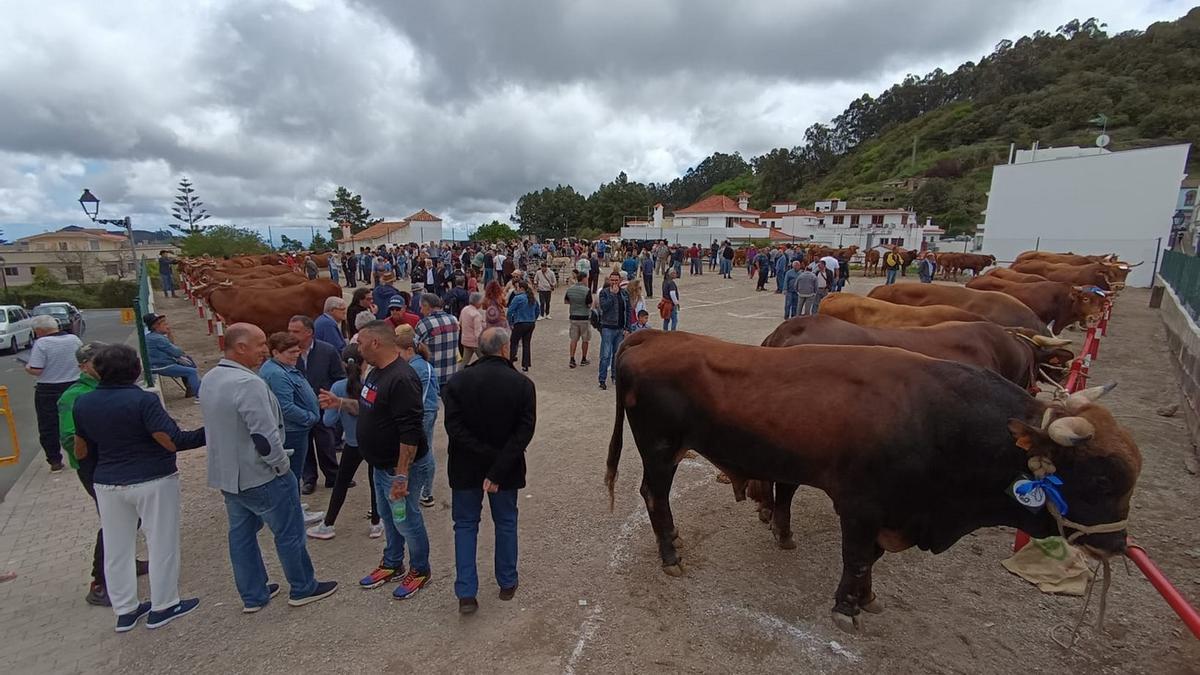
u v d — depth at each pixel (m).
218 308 9.70
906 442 3.08
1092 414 2.80
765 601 3.70
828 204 73.62
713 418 3.62
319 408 4.71
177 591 3.55
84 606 3.71
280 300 9.77
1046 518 2.97
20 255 47.84
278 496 3.41
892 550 3.35
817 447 3.27
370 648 3.29
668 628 3.44
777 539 4.29
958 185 75.31
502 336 3.48
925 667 3.13
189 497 5.19
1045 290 9.67
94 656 3.23
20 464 6.50
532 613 3.59
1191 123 62.81
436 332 6.50
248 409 3.19
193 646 3.31
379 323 3.57
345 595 3.79
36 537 4.60
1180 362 8.73
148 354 8.06
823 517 4.82
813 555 4.24
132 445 3.29
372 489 4.46
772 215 74.25
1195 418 6.47
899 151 101.44
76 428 3.29
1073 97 81.44
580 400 8.27
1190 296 10.61
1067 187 27.47
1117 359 10.16
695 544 4.40
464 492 3.49
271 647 3.30
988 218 30.09
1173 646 3.26
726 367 3.62
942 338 4.93
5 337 17.73
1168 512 4.75
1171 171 24.84
